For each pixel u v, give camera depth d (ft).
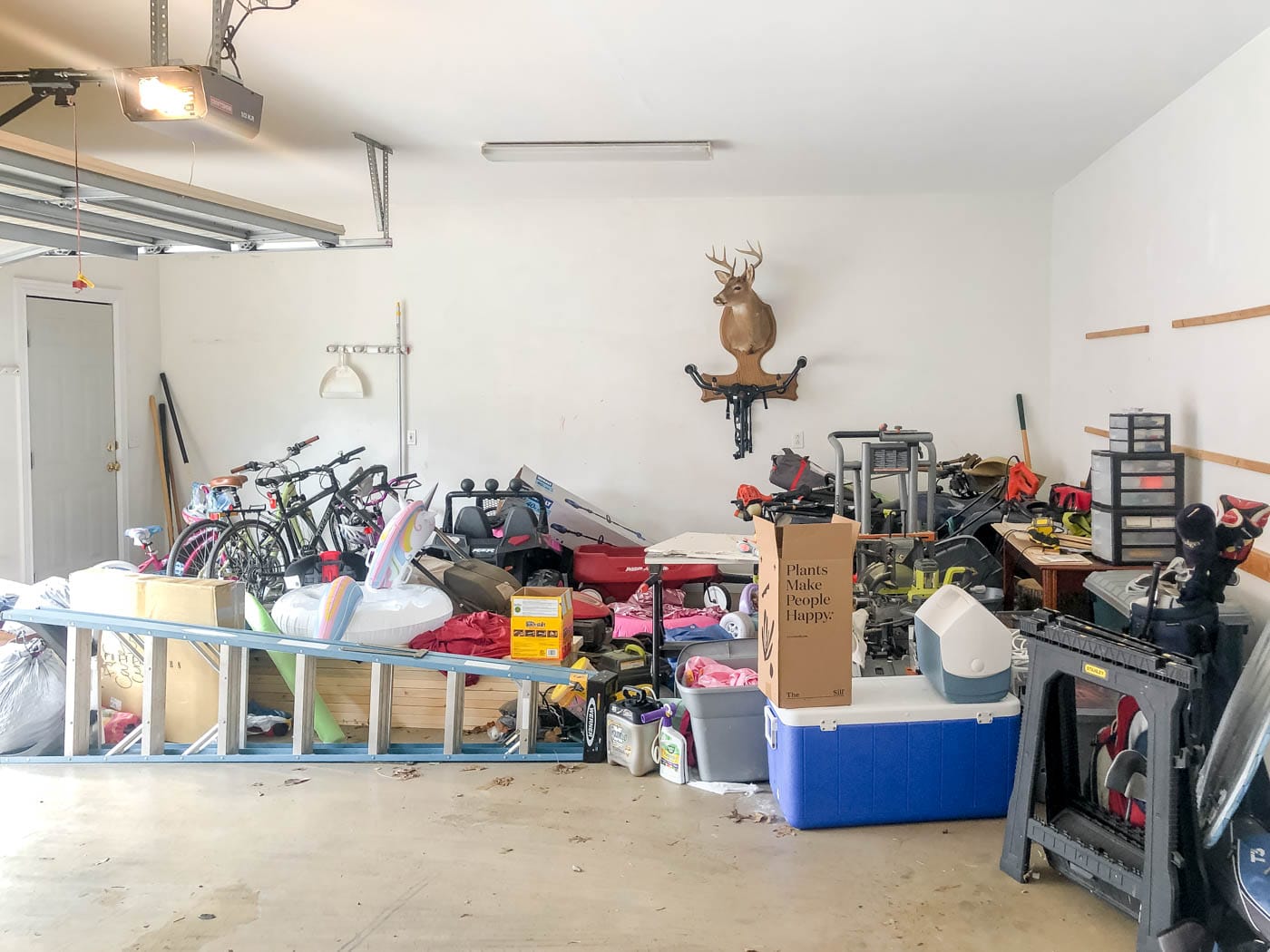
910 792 10.02
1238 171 11.84
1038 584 15.24
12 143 8.89
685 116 14.55
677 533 21.68
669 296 21.38
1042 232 20.45
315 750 12.15
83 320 20.42
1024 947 7.82
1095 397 17.62
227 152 16.47
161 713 12.01
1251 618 10.29
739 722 11.02
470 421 22.06
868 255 20.86
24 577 18.94
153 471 22.68
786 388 21.02
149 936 8.07
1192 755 7.42
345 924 8.21
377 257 22.04
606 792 10.94
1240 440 11.87
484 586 15.30
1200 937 7.10
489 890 8.75
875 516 16.80
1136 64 12.34
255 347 22.54
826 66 12.30
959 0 10.20
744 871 9.07
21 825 10.15
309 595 13.61
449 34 11.02
